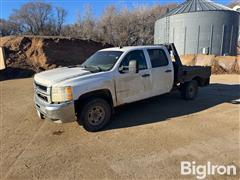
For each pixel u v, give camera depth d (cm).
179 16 2430
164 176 368
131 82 607
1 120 652
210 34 2305
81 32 3966
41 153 455
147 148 461
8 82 1338
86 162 417
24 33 5653
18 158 438
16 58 1781
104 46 2316
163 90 698
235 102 788
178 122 600
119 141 498
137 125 586
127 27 3831
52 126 599
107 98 580
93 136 529
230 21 2311
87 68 612
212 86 1111
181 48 2450
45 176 379
